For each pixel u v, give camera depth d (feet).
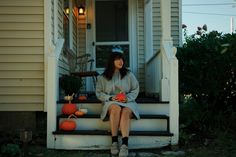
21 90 19.04
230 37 22.08
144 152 16.60
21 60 19.07
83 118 17.79
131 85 17.90
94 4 30.14
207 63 22.08
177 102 17.40
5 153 15.53
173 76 17.51
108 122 17.81
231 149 16.79
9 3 19.17
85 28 30.45
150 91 25.93
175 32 30.40
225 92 22.72
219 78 22.20
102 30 30.12
